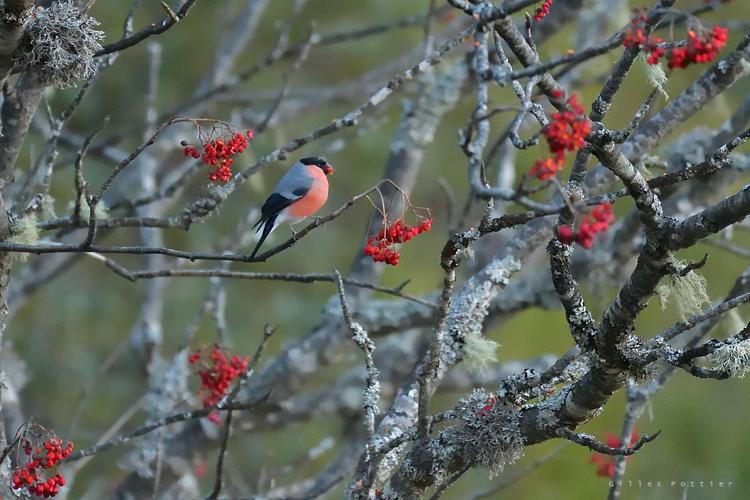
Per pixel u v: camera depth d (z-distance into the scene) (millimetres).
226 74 15695
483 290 8852
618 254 12203
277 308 18000
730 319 9047
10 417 10562
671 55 5523
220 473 8930
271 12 18844
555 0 13445
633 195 6359
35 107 8422
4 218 7922
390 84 8727
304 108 17188
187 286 18016
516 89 6367
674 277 6934
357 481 7816
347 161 18406
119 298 18391
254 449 16844
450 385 14070
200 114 15242
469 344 8523
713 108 11641
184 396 11828
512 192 5250
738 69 9312
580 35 14641
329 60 19078
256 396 12758
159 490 12625
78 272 18297
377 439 7492
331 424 17469
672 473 16391
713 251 17188
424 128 12906
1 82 7516
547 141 5227
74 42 7461
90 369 17656
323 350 12781
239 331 17781
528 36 6594
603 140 6055
